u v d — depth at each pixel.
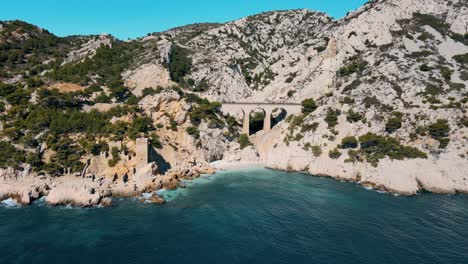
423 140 103.88
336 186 94.06
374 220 67.38
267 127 139.38
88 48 171.50
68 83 122.31
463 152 96.75
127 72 145.38
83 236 58.59
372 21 159.75
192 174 102.81
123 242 56.59
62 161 85.88
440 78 127.19
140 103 119.88
